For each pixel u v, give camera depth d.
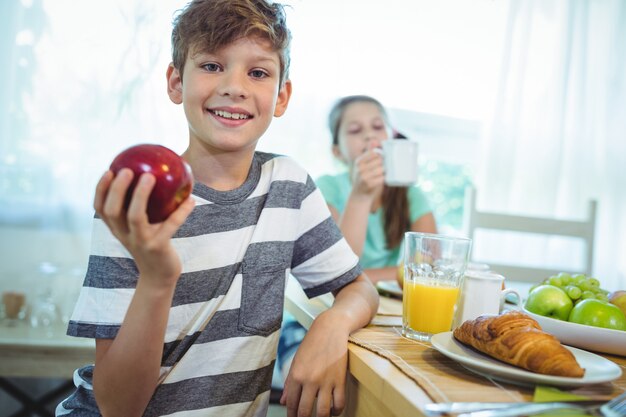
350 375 0.77
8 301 1.71
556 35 2.35
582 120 2.39
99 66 1.91
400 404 0.55
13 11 1.84
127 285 0.72
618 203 2.41
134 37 1.93
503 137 2.30
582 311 0.82
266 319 0.87
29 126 1.87
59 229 1.91
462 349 0.68
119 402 0.68
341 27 2.19
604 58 2.40
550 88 2.36
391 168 1.52
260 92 0.83
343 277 0.97
